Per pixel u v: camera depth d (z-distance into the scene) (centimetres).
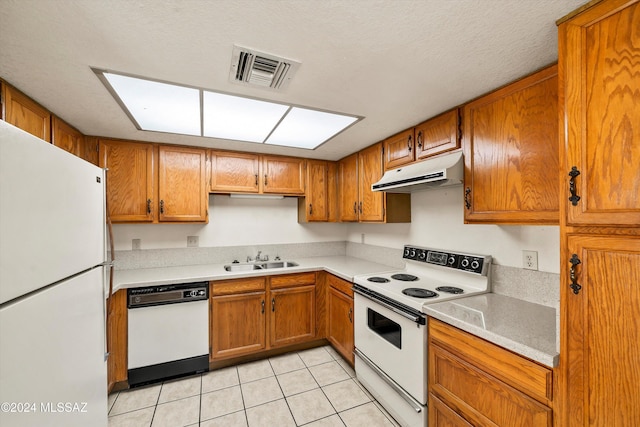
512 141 144
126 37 110
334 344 271
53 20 99
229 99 167
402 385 176
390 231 286
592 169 94
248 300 258
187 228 292
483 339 129
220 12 97
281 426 180
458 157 171
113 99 164
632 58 85
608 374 90
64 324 87
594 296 93
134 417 187
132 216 241
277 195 307
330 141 254
